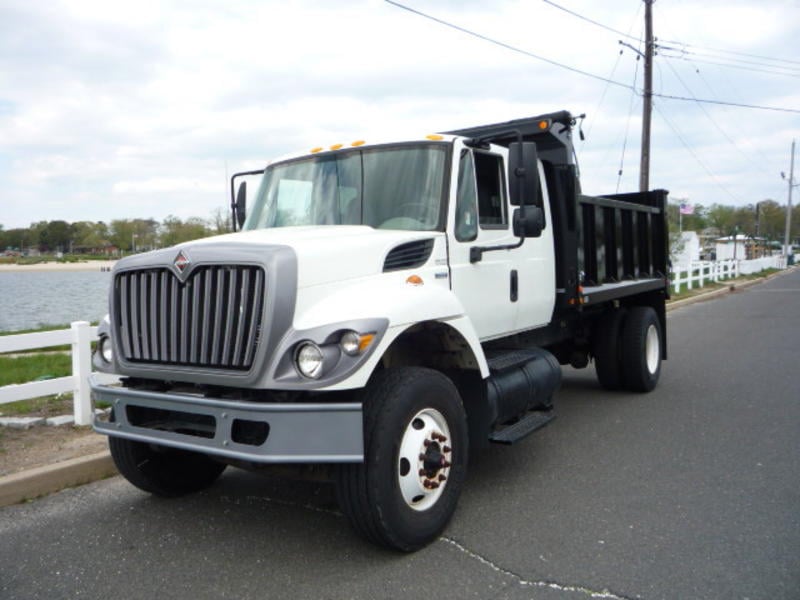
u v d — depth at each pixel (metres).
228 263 4.23
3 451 6.23
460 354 5.11
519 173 5.22
